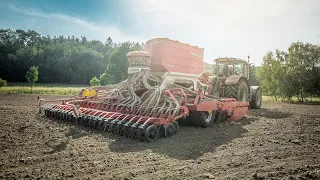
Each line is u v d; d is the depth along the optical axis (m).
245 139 6.25
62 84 65.38
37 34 125.50
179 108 6.45
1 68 63.50
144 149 5.09
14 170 3.72
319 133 7.08
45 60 70.50
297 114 11.62
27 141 5.42
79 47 87.94
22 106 12.43
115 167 3.97
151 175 3.66
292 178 3.61
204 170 3.92
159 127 6.03
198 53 8.95
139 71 7.41
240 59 11.97
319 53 22.56
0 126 6.96
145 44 8.25
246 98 11.16
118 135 6.22
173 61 7.89
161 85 7.36
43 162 4.12
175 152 4.93
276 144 5.75
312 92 23.22
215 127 7.74
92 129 6.89
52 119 8.36
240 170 3.95
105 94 8.47
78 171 3.75
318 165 4.23
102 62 75.50
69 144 5.30
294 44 23.61
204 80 9.95
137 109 6.69
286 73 23.45
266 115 11.09
